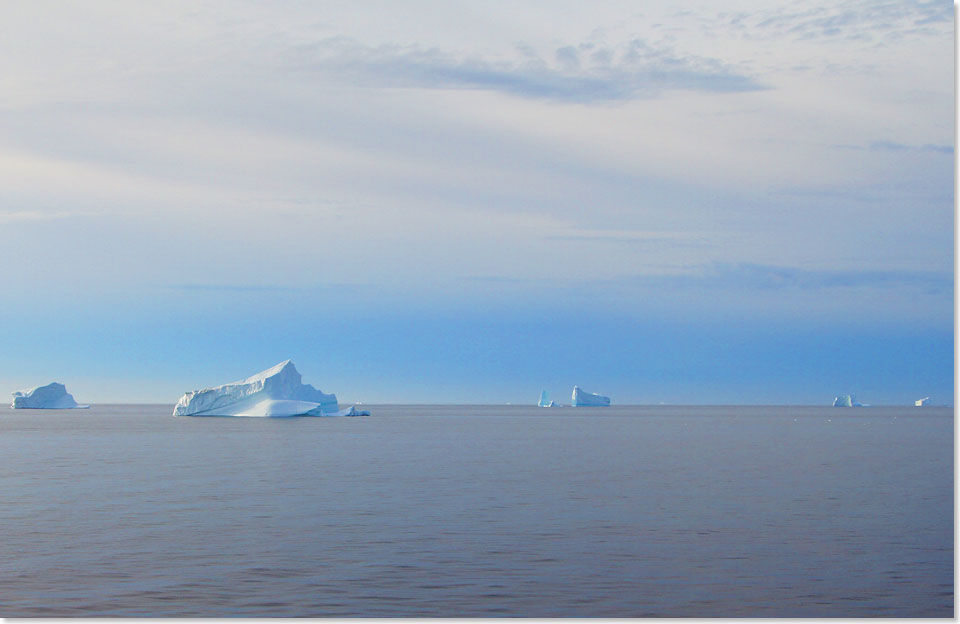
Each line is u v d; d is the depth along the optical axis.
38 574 20.17
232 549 22.83
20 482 39.41
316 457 56.06
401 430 102.50
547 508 30.31
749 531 25.58
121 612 17.42
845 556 22.12
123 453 59.88
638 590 18.94
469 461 52.84
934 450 64.88
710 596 18.50
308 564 21.14
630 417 183.50
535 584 19.39
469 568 20.80
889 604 18.11
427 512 29.33
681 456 57.97
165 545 23.34
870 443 75.44
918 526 26.58
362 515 28.64
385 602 18.08
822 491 35.75
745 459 55.12
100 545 23.33
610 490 35.97
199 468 47.16
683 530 25.73
